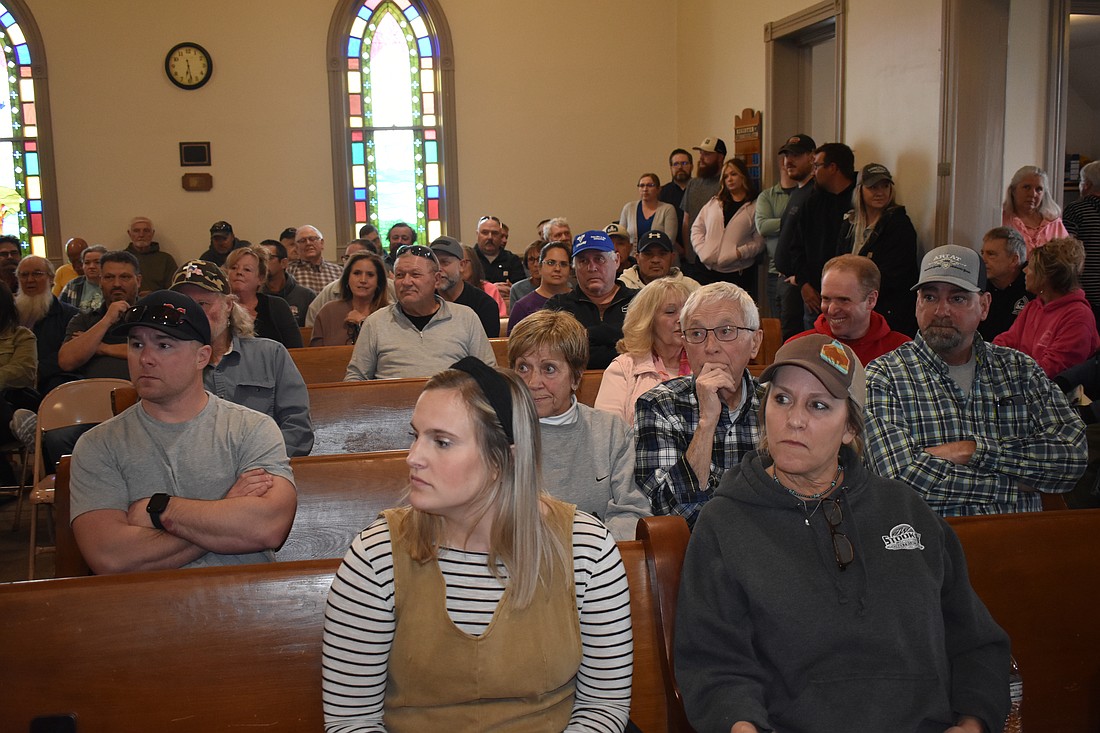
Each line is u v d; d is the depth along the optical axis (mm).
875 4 6855
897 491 1887
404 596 1603
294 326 5316
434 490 1555
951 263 2625
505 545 1592
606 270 4703
